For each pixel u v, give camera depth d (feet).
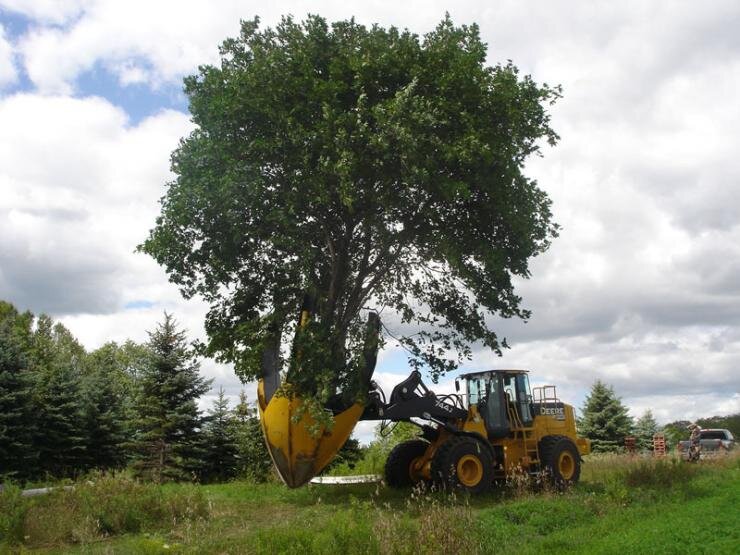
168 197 54.08
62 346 200.85
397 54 53.72
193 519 46.16
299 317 55.36
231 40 57.41
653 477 55.98
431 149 50.06
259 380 55.98
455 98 52.80
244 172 51.93
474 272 57.72
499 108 53.88
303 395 50.83
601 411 160.15
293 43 56.13
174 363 101.86
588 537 36.37
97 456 107.55
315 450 53.36
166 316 104.12
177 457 97.09
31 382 97.19
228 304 57.93
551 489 53.93
